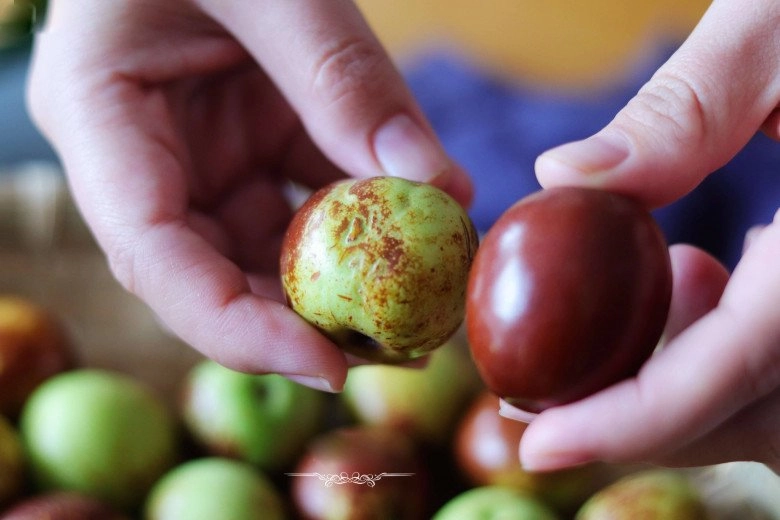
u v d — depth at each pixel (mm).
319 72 239
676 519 263
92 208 231
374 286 204
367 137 240
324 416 305
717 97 195
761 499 267
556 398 188
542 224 187
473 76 458
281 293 268
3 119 414
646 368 185
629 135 195
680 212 401
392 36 491
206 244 227
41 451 280
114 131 235
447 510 279
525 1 492
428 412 299
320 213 211
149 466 284
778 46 196
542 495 286
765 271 181
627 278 184
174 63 251
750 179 398
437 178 236
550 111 435
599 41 471
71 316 327
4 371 289
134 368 322
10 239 322
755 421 196
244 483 276
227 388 290
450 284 207
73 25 247
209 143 272
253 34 246
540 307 184
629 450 186
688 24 462
